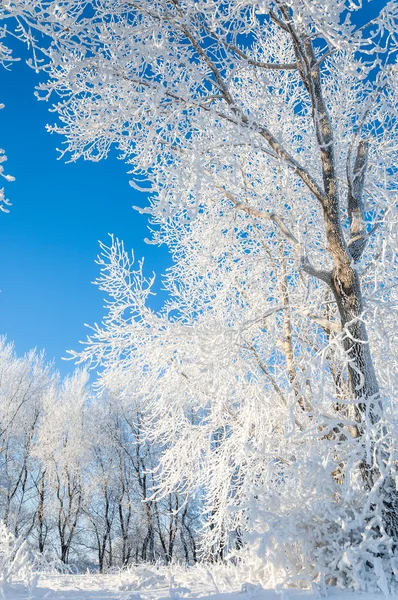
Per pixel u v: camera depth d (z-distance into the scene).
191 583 4.55
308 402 5.57
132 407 19.75
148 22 4.43
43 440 19.92
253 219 6.35
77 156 5.28
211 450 7.36
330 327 4.78
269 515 3.77
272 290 6.98
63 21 3.94
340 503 3.96
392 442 3.79
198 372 6.17
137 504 20.42
